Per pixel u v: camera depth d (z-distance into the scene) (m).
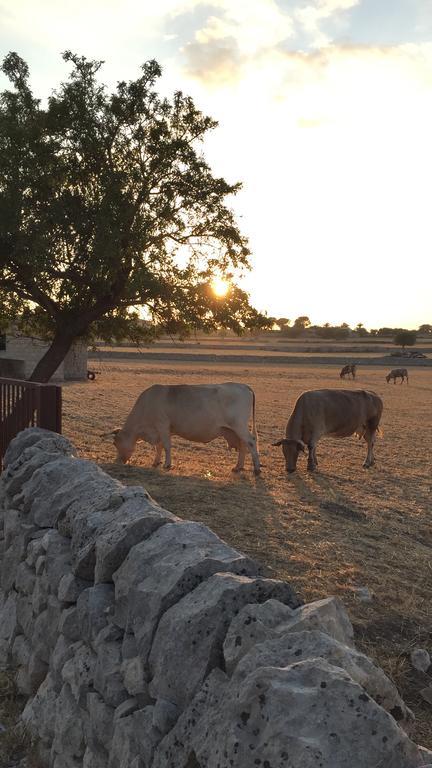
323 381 50.94
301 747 1.88
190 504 9.38
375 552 8.15
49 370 16.72
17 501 5.84
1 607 5.70
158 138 15.55
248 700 2.07
